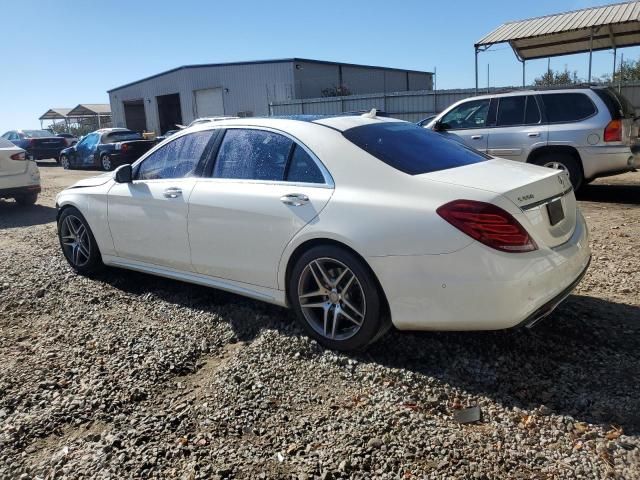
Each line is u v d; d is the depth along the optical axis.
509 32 15.21
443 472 2.53
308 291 3.81
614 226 6.98
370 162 3.64
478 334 3.78
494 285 3.10
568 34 15.02
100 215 5.18
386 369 3.42
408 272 3.29
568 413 2.96
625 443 2.68
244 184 4.13
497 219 3.12
